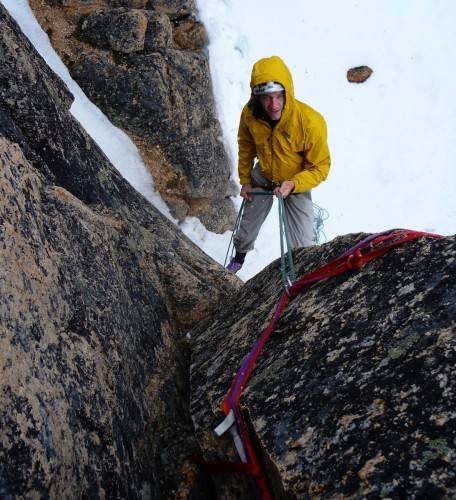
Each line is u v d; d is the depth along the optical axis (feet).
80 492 4.97
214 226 21.89
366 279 6.73
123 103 19.38
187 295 10.14
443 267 6.15
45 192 7.11
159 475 6.51
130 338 7.32
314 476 5.15
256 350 6.90
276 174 14.89
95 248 7.50
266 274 9.25
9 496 4.14
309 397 5.83
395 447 4.92
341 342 6.16
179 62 20.79
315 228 22.82
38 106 9.33
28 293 5.51
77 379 5.67
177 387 7.79
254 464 5.96
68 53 19.13
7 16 10.07
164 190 20.45
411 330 5.74
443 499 4.41
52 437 4.82
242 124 14.92
